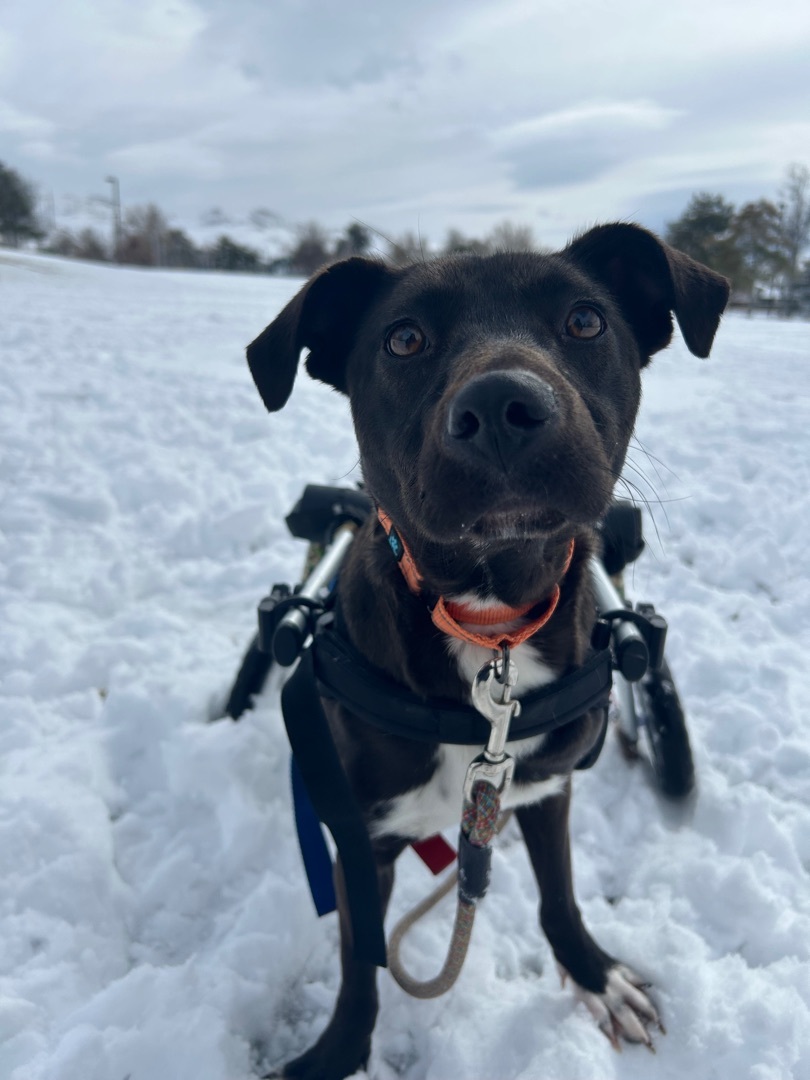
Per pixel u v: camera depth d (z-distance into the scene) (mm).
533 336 320
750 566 827
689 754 512
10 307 2604
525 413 262
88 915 440
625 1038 389
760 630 716
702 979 402
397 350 343
